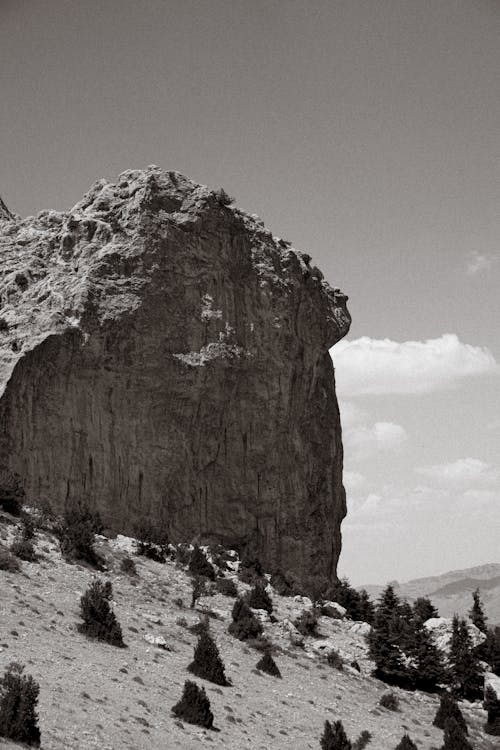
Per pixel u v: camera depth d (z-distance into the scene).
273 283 97.19
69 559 67.94
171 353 88.75
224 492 92.38
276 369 95.81
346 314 107.75
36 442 81.25
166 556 80.25
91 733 38.00
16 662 44.28
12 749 33.66
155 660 52.81
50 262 93.31
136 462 86.25
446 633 81.38
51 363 82.94
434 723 59.25
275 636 68.38
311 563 96.56
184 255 91.75
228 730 45.03
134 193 93.88
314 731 49.56
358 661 69.12
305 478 98.12
